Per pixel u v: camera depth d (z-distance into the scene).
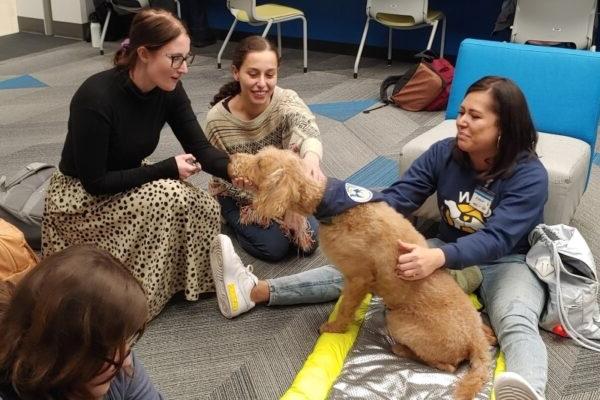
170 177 1.99
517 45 2.61
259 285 2.10
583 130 2.47
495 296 1.94
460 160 2.00
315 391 1.69
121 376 1.03
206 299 2.18
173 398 1.72
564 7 3.95
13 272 1.92
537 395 1.36
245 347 1.94
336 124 3.89
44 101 4.24
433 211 2.41
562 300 1.93
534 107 2.54
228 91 2.39
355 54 5.66
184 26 1.85
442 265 1.75
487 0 4.97
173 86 1.89
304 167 1.76
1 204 2.37
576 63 2.47
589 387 1.77
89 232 1.99
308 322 2.05
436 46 5.30
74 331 0.74
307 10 5.73
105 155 1.87
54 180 2.04
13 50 5.56
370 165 3.30
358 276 1.81
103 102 1.82
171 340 1.96
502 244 1.85
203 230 2.05
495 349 1.86
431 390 1.69
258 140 2.38
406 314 1.76
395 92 4.19
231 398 1.73
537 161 1.94
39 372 0.75
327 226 1.79
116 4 5.28
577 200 2.42
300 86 4.71
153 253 1.97
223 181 2.44
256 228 2.39
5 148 3.44
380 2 4.67
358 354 1.85
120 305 0.76
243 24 5.98
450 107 2.72
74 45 5.77
